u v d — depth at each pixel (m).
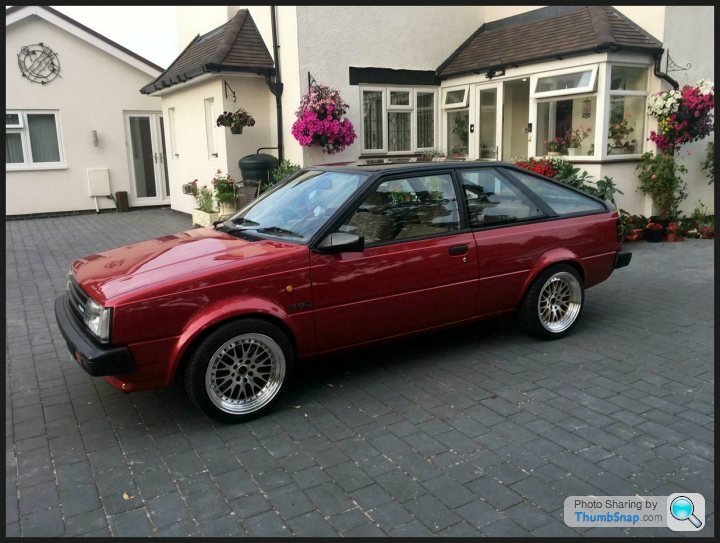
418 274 4.39
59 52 14.88
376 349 5.15
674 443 3.46
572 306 5.34
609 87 9.23
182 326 3.58
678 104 9.28
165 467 3.31
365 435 3.63
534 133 10.55
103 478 3.22
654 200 9.93
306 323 3.98
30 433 3.74
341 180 4.53
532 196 5.10
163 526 2.81
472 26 12.47
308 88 10.61
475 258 4.65
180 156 14.03
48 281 7.98
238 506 2.95
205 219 11.62
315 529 2.76
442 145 12.52
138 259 4.08
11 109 14.53
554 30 10.38
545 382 4.36
